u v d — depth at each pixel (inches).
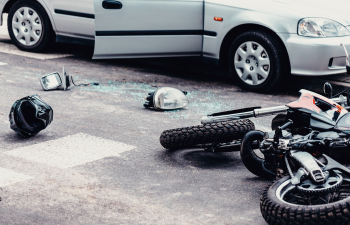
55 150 167.9
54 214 123.4
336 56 246.2
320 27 245.4
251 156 144.2
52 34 329.4
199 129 157.2
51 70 291.1
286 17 249.0
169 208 129.1
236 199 136.0
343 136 124.0
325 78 272.7
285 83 276.2
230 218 124.7
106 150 170.1
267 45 253.3
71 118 204.8
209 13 276.1
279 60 252.5
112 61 330.6
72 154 164.9
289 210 104.0
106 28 270.7
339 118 131.7
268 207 108.5
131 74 297.1
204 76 303.1
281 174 126.0
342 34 250.1
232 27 266.8
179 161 163.6
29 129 175.8
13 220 119.4
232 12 266.2
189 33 280.4
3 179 142.0
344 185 115.7
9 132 185.2
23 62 305.9
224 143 160.6
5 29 417.1
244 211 129.0
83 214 124.0
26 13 328.8
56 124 196.4
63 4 308.3
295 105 135.9
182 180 148.0
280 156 123.6
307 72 247.9
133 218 122.9
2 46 348.8
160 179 148.0
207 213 127.0
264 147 133.7
